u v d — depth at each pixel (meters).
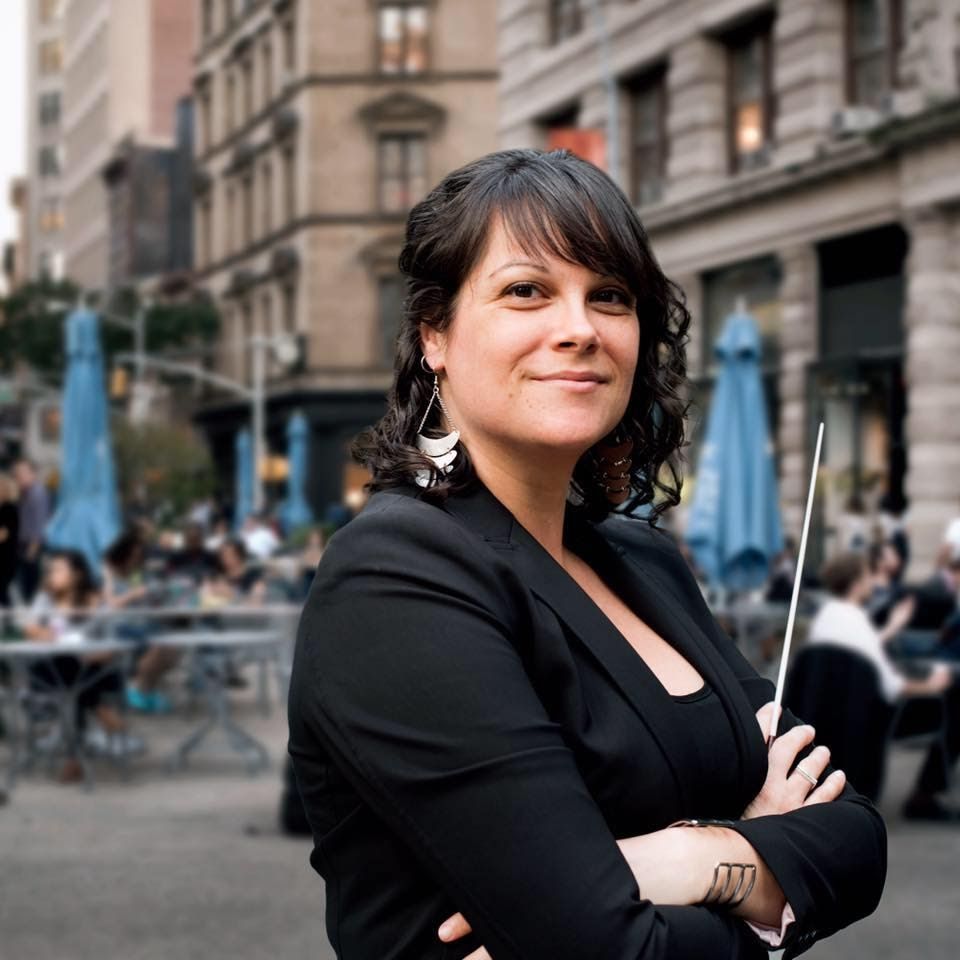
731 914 1.54
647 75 25.05
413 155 47.56
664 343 1.86
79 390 16.00
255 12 52.81
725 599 14.85
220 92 56.88
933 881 7.25
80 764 10.55
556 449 1.66
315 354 47.78
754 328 13.57
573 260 1.63
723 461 13.33
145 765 11.16
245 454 40.00
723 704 1.72
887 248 20.27
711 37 23.28
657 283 1.71
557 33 27.42
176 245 77.50
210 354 58.09
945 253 18.81
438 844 1.44
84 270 90.69
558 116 27.41
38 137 106.81
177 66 85.94
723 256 23.08
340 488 47.78
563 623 1.60
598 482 1.96
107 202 83.25
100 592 12.59
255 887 7.16
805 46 21.20
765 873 1.55
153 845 8.17
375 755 1.47
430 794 1.44
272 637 11.40
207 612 13.09
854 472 20.52
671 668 1.74
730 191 22.47
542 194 1.64
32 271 107.44
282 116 48.81
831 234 20.84
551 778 1.44
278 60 50.38
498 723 1.45
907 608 11.16
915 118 18.44
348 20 47.41
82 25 93.44
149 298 63.44
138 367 54.72
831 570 8.39
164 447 49.16
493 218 1.66
